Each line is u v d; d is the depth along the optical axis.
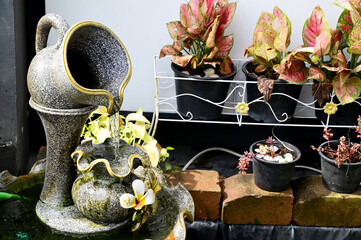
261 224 2.39
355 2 2.31
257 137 2.97
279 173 2.29
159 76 2.60
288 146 2.43
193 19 2.41
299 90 2.55
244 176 2.47
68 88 1.70
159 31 2.76
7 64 2.33
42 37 1.92
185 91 2.56
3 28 2.28
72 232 1.88
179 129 2.96
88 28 1.76
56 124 1.86
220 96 2.58
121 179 1.86
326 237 2.40
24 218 1.95
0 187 2.05
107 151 1.94
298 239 2.40
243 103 2.49
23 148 2.64
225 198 2.36
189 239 2.41
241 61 2.81
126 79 1.80
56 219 1.93
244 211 2.36
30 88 1.83
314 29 2.40
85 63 1.87
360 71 2.46
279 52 2.49
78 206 1.87
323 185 2.42
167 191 2.10
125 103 2.93
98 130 2.34
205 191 2.34
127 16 2.73
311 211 2.37
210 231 2.40
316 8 2.38
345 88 2.36
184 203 2.04
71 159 1.97
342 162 2.29
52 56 1.80
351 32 2.29
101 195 1.83
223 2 2.54
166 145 3.01
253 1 2.68
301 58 2.37
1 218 1.94
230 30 2.74
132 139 2.36
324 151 2.38
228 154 2.99
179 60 2.45
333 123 2.61
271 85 2.41
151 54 2.81
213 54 2.44
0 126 2.40
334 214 2.37
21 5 2.52
